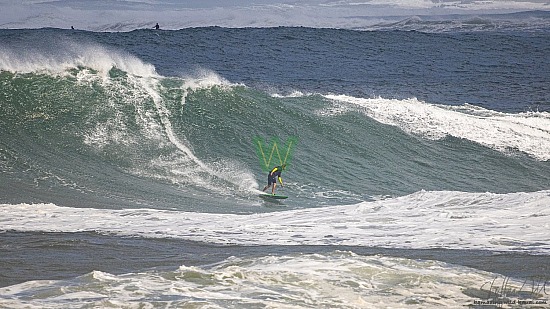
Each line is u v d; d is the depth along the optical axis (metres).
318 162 72.94
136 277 24.81
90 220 45.84
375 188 68.50
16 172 62.09
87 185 60.69
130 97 77.88
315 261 28.00
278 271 25.83
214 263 28.97
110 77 80.88
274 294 22.64
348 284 24.28
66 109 74.19
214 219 46.28
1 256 32.66
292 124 79.38
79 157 66.62
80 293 22.45
